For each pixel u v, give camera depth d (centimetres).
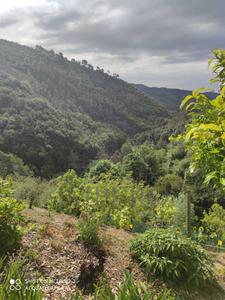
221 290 296
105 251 335
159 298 101
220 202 1619
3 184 297
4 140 4869
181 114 6956
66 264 269
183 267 302
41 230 344
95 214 381
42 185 830
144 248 337
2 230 251
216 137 115
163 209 696
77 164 6231
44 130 5950
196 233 912
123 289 104
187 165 2361
